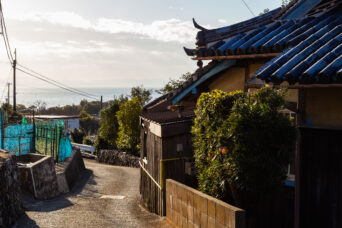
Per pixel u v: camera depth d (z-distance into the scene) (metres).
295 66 5.30
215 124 6.36
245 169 5.58
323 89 5.79
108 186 17.41
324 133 5.80
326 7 7.41
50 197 14.02
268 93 5.67
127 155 27.09
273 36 7.44
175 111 12.76
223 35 8.71
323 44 5.84
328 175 5.80
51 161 15.04
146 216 10.41
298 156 6.02
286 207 6.82
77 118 49.19
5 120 20.95
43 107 93.88
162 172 10.01
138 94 47.06
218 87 8.95
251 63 8.24
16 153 18.25
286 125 5.50
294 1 8.11
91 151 33.28
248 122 5.53
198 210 6.76
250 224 6.56
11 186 9.80
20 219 9.63
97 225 9.16
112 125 31.73
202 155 6.88
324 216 5.87
